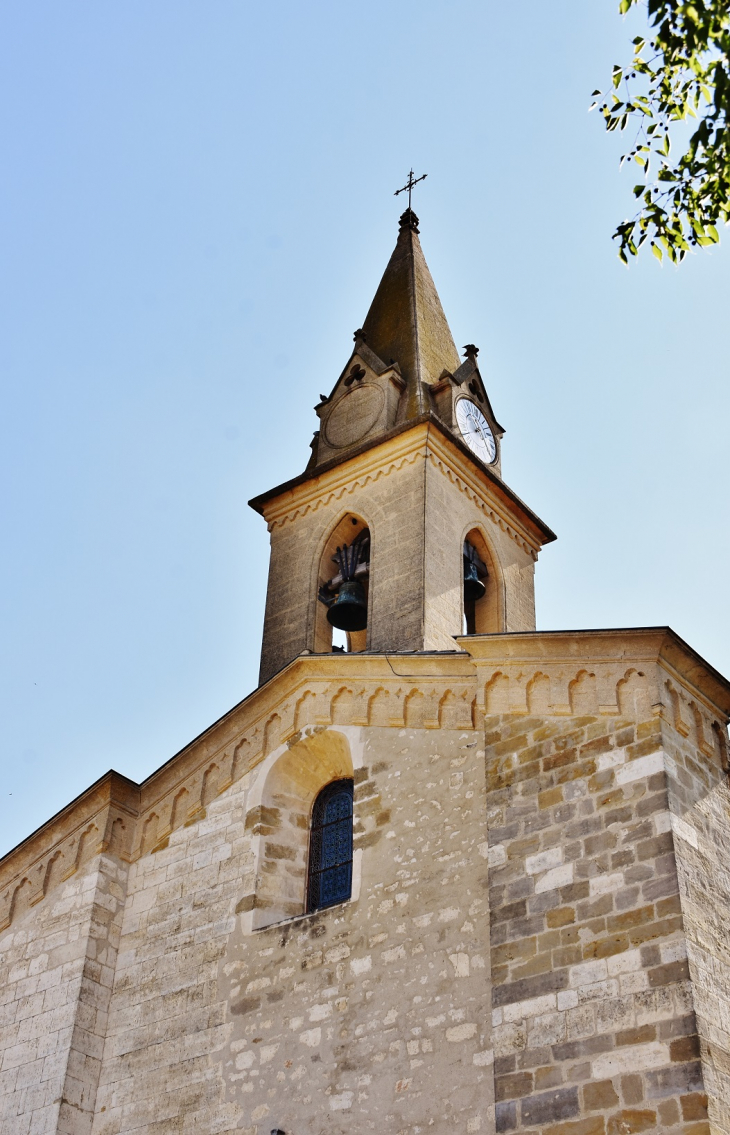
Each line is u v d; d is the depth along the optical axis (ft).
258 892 77.82
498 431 113.70
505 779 69.92
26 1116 76.59
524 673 72.74
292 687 83.97
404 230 127.95
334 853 79.51
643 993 58.34
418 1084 63.36
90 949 81.87
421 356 112.78
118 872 86.22
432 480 100.73
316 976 71.26
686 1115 54.29
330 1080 66.80
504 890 65.92
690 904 60.39
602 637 70.74
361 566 101.35
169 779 88.48
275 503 109.50
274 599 104.22
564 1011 60.23
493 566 105.40
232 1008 73.97
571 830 65.51
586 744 67.92
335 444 109.40
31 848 91.35
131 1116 74.33
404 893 70.44
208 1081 72.13
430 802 72.79
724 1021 58.03
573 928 62.39
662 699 67.10
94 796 89.51
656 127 52.70
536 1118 58.23
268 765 82.74
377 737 77.97
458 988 64.85
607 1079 57.21
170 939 80.53
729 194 51.75
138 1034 77.71
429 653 77.56
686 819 63.67
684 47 48.75
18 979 84.69
